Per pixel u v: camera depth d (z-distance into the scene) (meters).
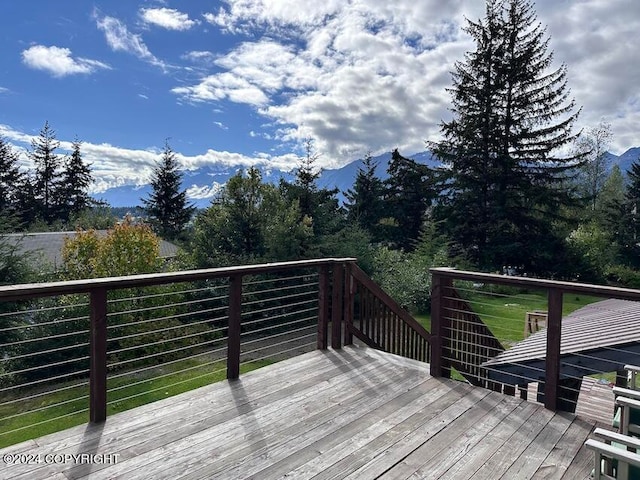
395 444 2.36
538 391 3.20
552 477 2.05
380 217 22.09
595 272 17.08
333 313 4.12
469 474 2.07
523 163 17.61
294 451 2.27
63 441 2.31
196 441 2.36
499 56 17.48
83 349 7.70
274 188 12.43
